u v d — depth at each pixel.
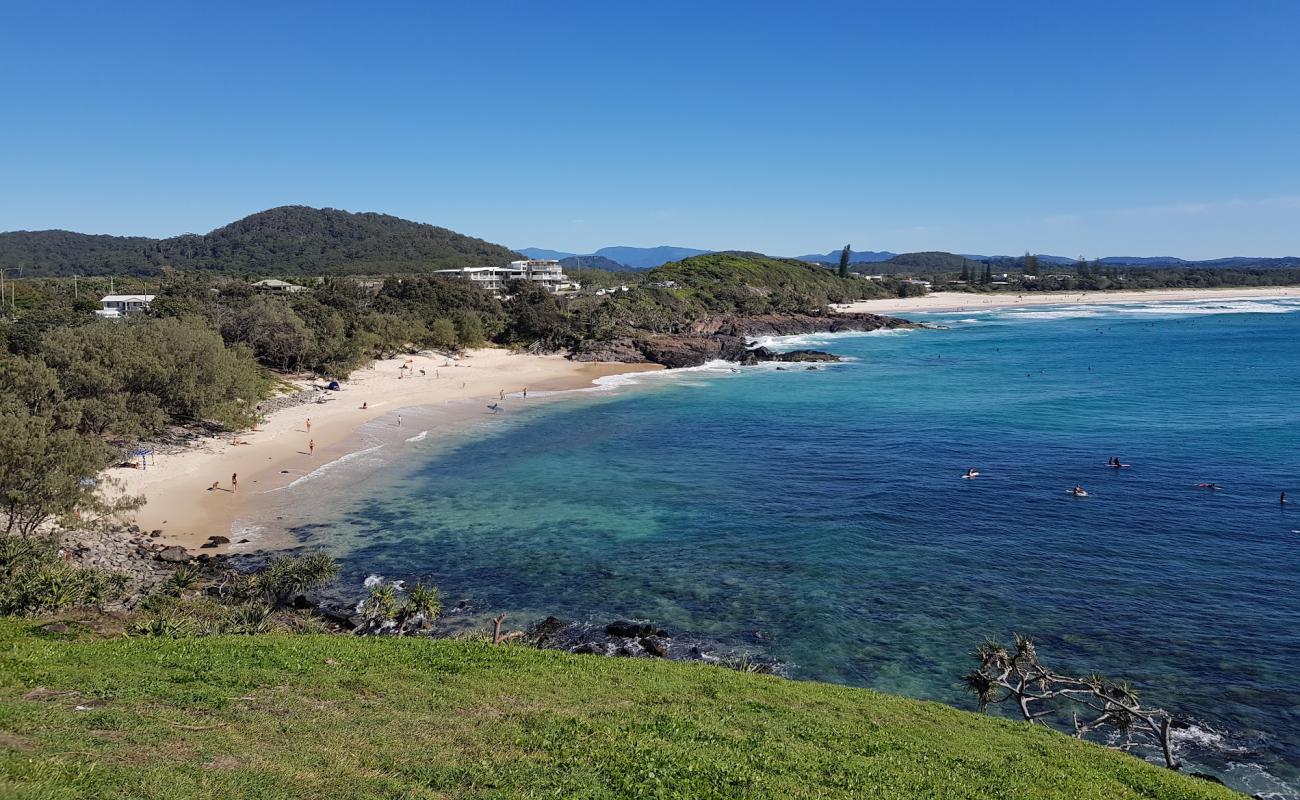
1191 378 92.56
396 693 17.53
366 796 12.00
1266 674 27.17
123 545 36.22
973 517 44.25
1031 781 16.11
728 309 163.62
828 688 22.64
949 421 71.00
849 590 34.53
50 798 10.16
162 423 55.06
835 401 81.88
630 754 14.66
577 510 45.72
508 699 17.84
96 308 110.88
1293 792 21.23
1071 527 42.31
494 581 35.56
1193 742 23.61
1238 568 36.22
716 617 32.00
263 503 45.50
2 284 126.19
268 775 12.30
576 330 123.12
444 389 85.25
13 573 25.78
